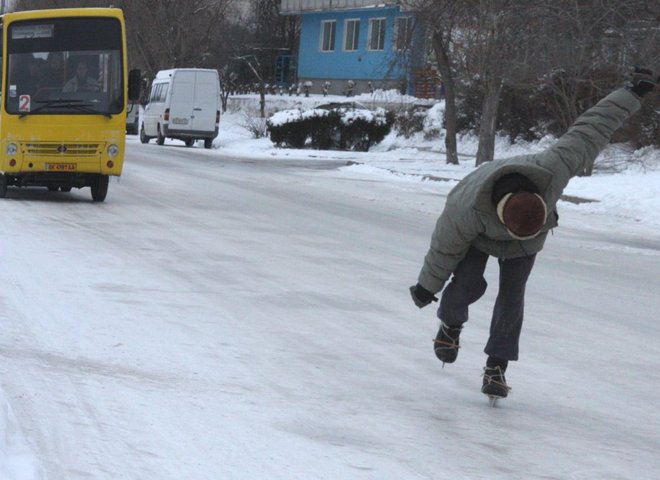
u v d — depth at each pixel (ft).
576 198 109.60
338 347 36.78
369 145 202.90
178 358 33.47
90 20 82.23
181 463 23.26
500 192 26.76
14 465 21.57
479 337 40.27
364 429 26.99
